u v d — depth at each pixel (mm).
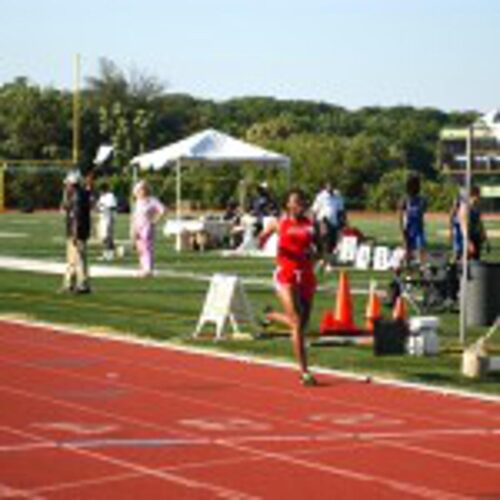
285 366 20344
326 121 140125
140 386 18469
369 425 15758
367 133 136125
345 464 13617
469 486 12703
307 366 19547
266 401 17344
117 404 17016
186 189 95188
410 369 20188
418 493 12422
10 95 126188
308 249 19016
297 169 100438
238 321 23781
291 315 18859
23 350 22094
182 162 53156
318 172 100250
